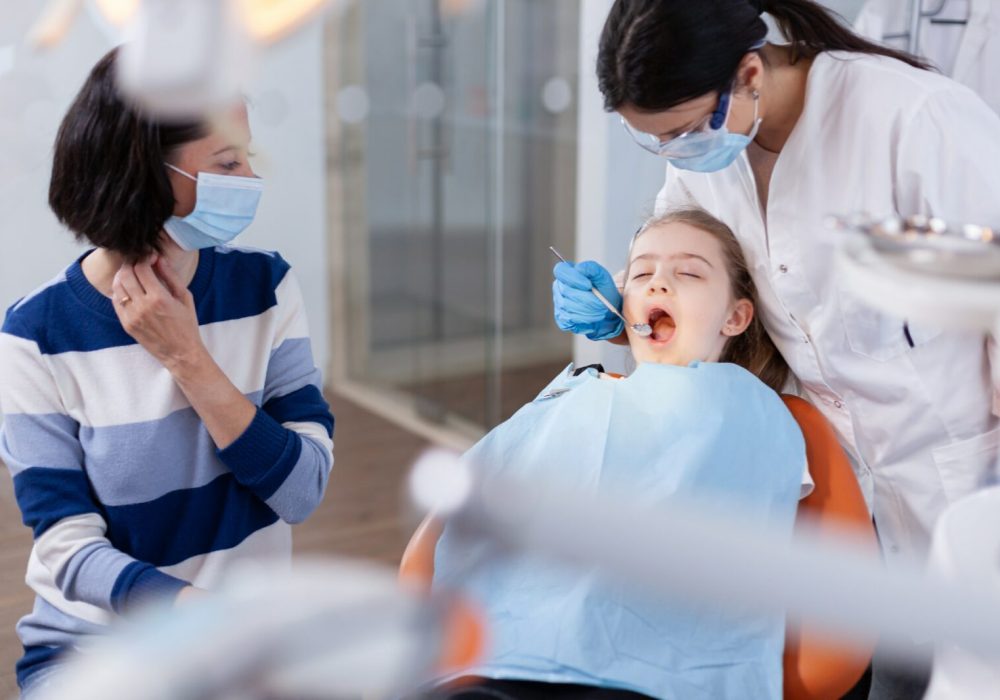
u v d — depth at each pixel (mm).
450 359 3488
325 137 3408
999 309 510
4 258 2678
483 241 3414
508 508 378
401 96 3387
